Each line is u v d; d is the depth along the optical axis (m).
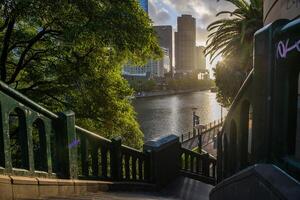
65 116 4.52
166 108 133.00
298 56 1.88
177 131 83.06
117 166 6.39
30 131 3.91
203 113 116.88
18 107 3.71
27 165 3.89
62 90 13.70
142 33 12.00
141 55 14.08
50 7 10.35
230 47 21.91
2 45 13.62
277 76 2.10
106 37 10.86
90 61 13.47
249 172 2.16
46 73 13.13
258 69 2.32
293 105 2.06
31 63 14.12
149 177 7.89
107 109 14.30
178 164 9.14
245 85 2.60
